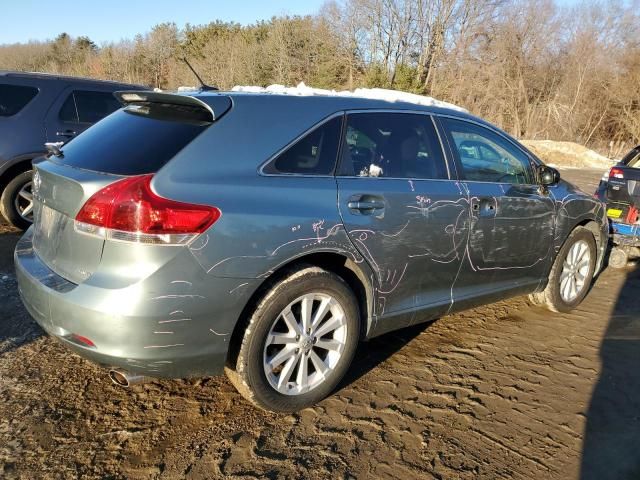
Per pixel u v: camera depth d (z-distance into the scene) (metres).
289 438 2.78
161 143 2.71
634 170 5.92
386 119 3.36
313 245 2.80
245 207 2.60
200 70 50.94
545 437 2.89
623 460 2.72
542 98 42.19
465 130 3.83
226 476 2.49
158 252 2.41
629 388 3.41
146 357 2.47
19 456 2.55
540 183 4.23
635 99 39.41
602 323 4.45
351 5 46.28
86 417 2.87
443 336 4.07
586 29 40.84
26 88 6.13
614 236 6.06
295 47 49.28
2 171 5.91
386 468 2.59
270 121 2.88
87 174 2.64
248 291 2.62
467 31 42.94
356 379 3.38
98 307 2.40
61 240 2.72
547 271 4.39
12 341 3.63
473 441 2.83
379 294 3.18
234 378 2.85
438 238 3.41
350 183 3.03
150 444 2.68
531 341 4.05
